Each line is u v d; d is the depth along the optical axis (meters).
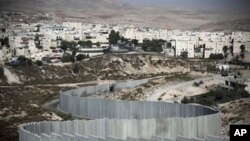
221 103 186.50
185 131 110.06
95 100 159.62
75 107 165.50
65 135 93.44
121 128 106.25
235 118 143.38
